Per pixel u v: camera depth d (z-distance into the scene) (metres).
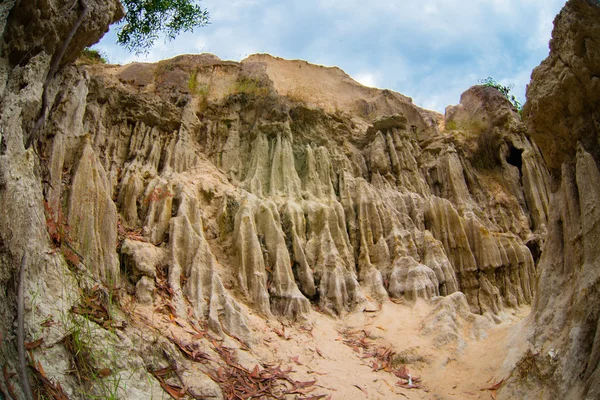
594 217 6.37
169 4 11.73
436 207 12.28
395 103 16.27
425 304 9.65
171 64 13.56
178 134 11.05
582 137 7.02
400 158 13.52
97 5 7.43
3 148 5.67
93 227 7.20
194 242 8.67
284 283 9.35
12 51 6.40
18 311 4.98
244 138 12.44
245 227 9.64
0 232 5.27
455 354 8.02
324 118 13.45
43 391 4.87
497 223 13.95
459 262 11.62
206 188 10.31
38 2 6.39
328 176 12.19
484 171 15.31
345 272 10.20
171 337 6.88
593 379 5.43
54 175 6.93
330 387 7.05
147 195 9.41
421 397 7.20
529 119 7.69
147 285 7.62
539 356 6.58
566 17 6.93
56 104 7.60
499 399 6.77
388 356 8.20
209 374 6.61
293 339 8.21
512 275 11.84
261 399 6.48
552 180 7.79
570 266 6.98
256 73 13.59
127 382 5.62
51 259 6.04
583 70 6.75
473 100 16.88
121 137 10.38
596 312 5.97
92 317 6.11
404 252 10.78
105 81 10.75
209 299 8.02
